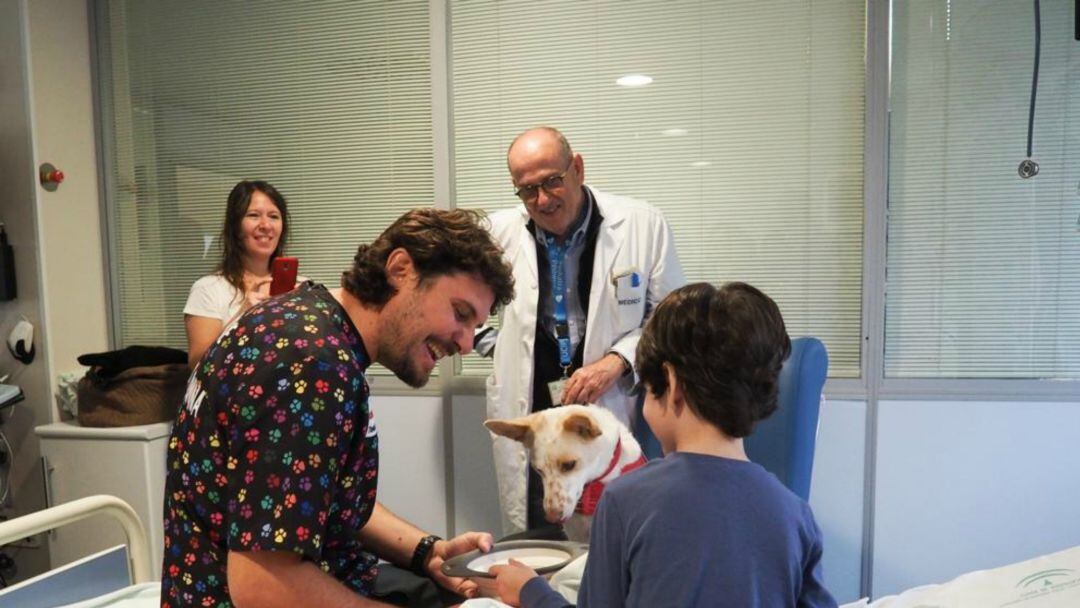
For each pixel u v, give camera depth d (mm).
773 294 2449
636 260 2127
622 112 2510
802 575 842
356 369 918
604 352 2119
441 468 2658
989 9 2270
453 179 2648
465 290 989
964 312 2350
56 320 2766
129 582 1468
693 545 783
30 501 2777
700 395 852
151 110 2893
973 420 2311
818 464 2406
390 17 2648
